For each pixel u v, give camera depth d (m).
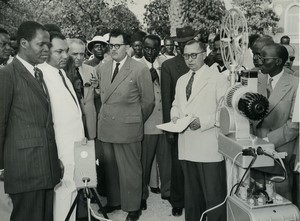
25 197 2.63
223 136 2.59
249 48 4.69
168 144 4.11
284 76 2.96
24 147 2.56
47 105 2.70
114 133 3.65
